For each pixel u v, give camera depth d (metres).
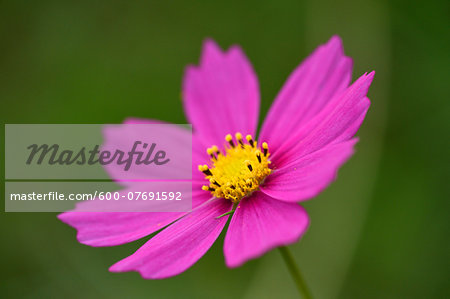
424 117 0.33
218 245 0.33
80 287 0.33
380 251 0.32
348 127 0.26
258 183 0.28
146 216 0.28
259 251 0.25
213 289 0.33
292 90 0.29
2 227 0.34
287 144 0.28
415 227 0.32
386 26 0.33
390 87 0.33
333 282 0.31
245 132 0.29
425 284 0.31
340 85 0.28
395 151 0.33
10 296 0.33
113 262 0.33
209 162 0.29
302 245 0.32
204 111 0.30
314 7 0.34
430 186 0.32
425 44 0.33
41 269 0.33
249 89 0.29
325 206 0.32
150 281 0.33
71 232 0.34
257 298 0.31
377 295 0.31
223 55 0.30
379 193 0.32
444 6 0.33
